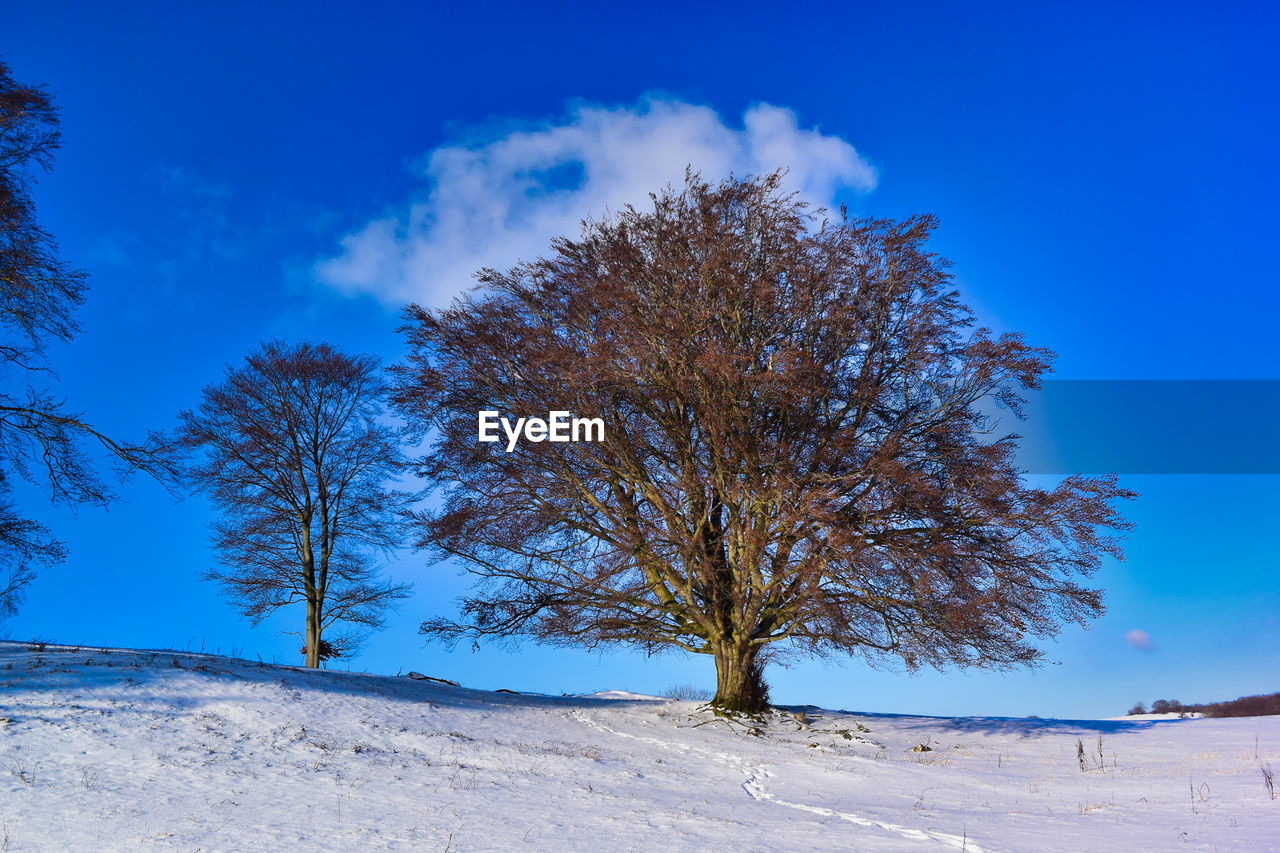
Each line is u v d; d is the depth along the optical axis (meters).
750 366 18.34
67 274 20.66
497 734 14.74
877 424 20.25
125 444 21.22
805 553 18.95
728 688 20.48
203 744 11.14
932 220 19.39
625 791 11.00
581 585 20.70
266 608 25.33
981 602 17.98
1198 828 8.44
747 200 20.81
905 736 19.89
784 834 8.52
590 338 20.06
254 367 26.05
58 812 8.22
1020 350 18.55
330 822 8.34
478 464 21.00
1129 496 18.14
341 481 26.25
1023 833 8.59
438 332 20.81
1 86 19.59
